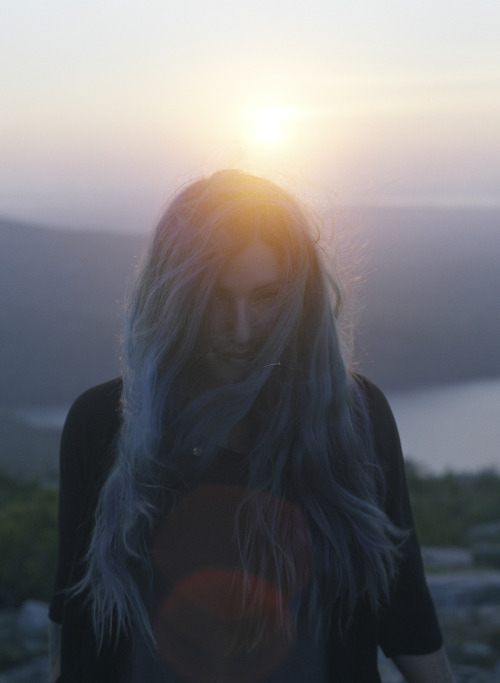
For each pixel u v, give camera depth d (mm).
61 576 1501
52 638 1547
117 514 1384
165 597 1390
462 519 11953
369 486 1407
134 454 1366
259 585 1360
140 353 1381
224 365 1386
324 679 1388
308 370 1368
